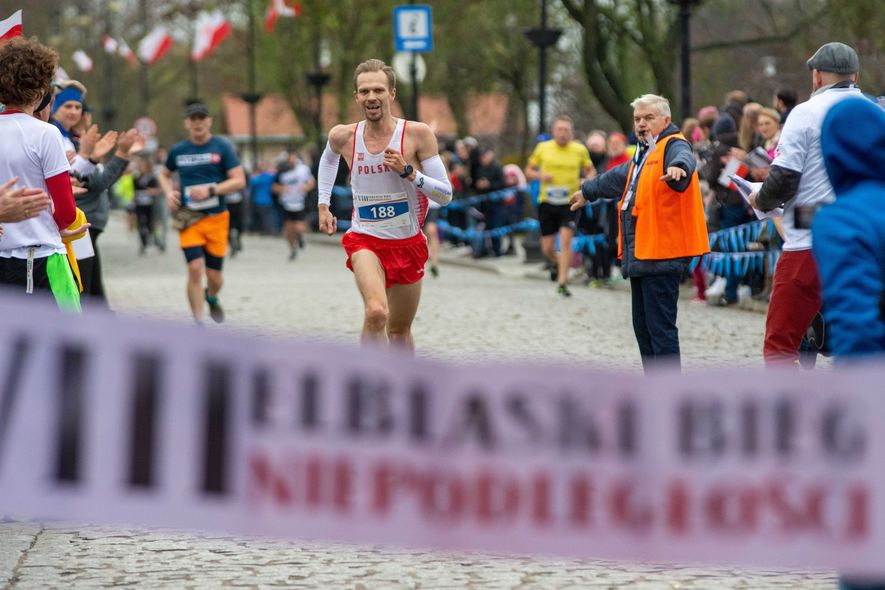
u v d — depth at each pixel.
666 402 5.84
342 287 39.16
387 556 10.64
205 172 25.48
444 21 83.31
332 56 95.25
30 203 11.34
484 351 22.97
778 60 71.19
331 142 15.91
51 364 5.55
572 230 37.72
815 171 14.03
